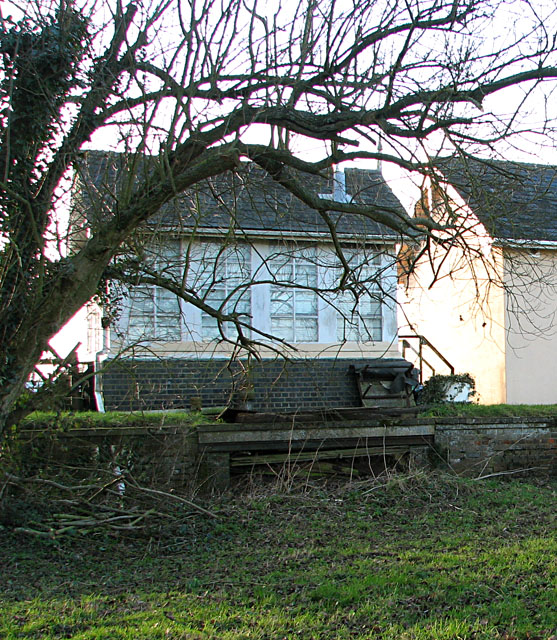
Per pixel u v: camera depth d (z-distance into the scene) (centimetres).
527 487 1198
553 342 1830
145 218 779
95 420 1146
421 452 1289
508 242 897
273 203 1269
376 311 1677
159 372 1498
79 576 725
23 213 852
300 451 1229
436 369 2102
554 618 539
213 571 738
